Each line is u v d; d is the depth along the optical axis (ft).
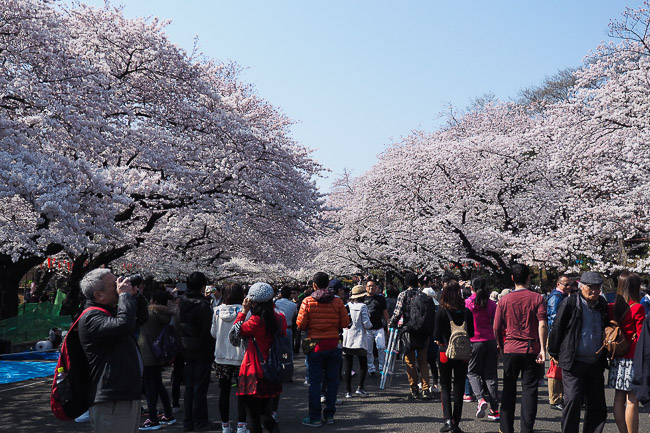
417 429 21.39
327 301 22.89
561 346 17.33
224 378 20.59
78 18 53.21
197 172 50.88
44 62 42.29
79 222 38.68
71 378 12.73
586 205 69.56
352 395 29.37
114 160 51.39
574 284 25.63
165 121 54.29
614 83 55.83
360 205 95.76
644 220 61.36
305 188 61.57
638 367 16.46
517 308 19.21
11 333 44.80
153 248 75.20
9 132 37.68
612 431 20.40
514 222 80.69
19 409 25.89
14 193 34.65
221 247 83.35
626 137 54.90
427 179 86.17
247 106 71.51
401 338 28.60
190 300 21.72
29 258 46.09
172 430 21.83
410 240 83.35
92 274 13.39
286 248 81.51
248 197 57.57
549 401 26.61
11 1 39.65
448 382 20.99
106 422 12.69
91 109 43.42
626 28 56.49
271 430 18.48
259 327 18.26
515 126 114.52
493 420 22.93
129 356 13.08
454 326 20.72
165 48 52.01
